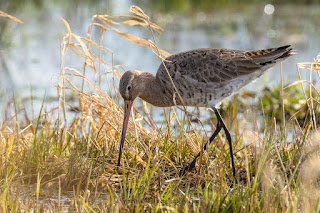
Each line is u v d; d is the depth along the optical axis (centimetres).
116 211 793
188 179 952
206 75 1088
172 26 2967
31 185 933
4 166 944
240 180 1005
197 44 2481
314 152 985
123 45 2508
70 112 1543
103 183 935
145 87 1135
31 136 1160
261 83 1881
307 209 742
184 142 1115
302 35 2667
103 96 1198
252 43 2494
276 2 3709
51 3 3578
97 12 3222
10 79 1911
